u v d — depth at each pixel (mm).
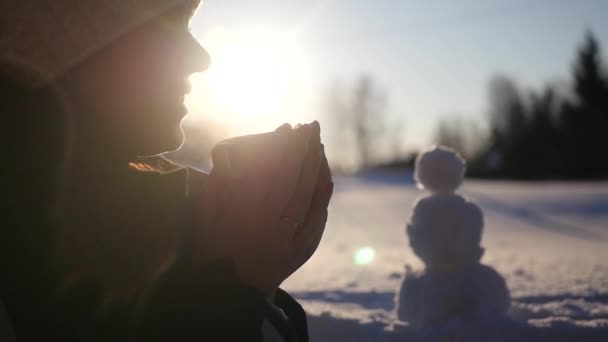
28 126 667
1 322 771
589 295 3061
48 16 660
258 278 696
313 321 2254
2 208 648
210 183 723
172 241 712
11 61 658
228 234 696
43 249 645
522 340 1980
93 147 709
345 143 60062
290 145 721
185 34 759
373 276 4258
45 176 666
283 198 701
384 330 2125
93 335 639
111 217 694
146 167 889
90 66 704
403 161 60219
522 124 56125
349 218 15148
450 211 2234
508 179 53969
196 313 650
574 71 52000
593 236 10781
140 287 665
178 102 775
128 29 703
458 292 2188
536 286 3432
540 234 11227
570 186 28688
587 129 51000
